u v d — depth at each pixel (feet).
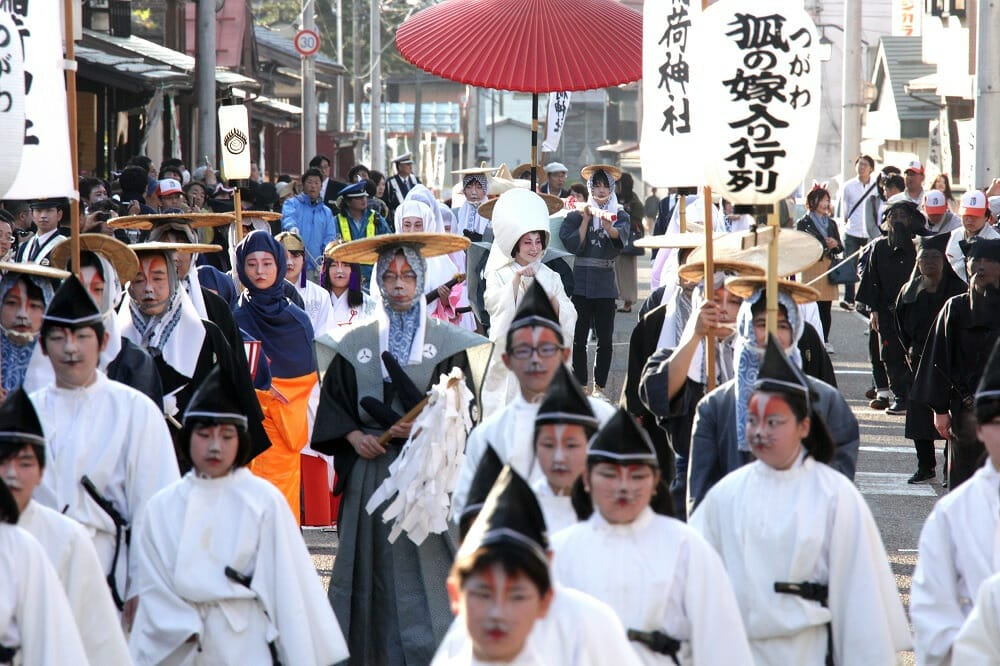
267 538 36.32
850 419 38.58
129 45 181.16
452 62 68.23
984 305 59.36
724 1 41.29
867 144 299.79
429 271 76.18
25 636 30.53
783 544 32.89
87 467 38.32
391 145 498.69
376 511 44.37
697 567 30.09
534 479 35.83
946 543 33.78
